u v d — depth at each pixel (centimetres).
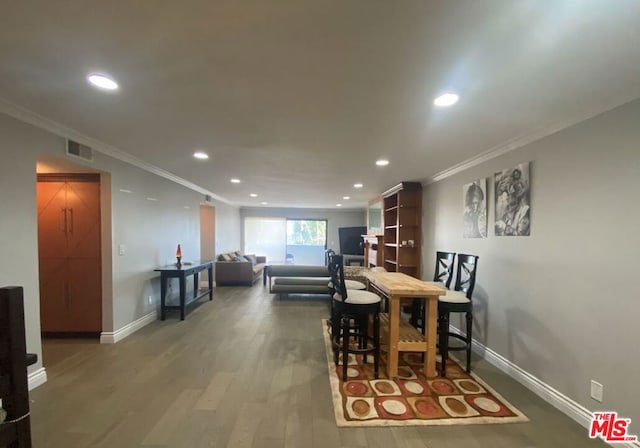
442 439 194
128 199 379
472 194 350
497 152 301
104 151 323
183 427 202
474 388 257
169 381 263
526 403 235
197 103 202
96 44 139
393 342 272
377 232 688
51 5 113
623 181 185
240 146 303
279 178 485
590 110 201
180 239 534
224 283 746
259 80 171
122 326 373
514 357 277
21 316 102
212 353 327
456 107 203
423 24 123
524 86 173
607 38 128
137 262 402
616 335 189
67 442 186
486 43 134
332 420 211
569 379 220
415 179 478
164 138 280
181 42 137
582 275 211
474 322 341
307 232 1095
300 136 268
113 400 233
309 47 140
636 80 163
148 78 170
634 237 179
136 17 120
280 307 538
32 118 232
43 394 240
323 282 605
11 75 168
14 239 228
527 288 262
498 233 302
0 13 117
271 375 276
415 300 356
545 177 244
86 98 197
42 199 354
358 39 133
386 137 267
